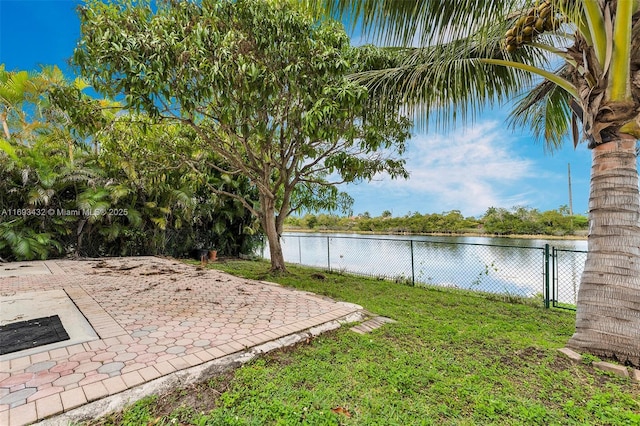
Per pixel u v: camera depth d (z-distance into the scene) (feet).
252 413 6.00
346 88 11.90
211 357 8.27
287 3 12.35
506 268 17.79
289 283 20.03
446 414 6.08
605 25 7.79
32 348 8.73
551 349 9.01
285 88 14.19
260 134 15.29
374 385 7.14
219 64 10.75
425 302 15.40
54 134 28.71
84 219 28.89
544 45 9.55
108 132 19.17
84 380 6.97
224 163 31.94
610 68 7.89
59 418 5.71
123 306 13.19
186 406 6.29
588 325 8.58
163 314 12.12
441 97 11.96
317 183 25.30
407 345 9.61
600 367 7.82
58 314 11.98
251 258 36.99
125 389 6.68
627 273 8.11
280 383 7.18
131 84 10.75
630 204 8.20
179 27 11.46
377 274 22.66
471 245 19.71
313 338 10.07
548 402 6.52
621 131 8.16
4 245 25.84
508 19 9.79
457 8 8.00
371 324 11.71
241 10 11.65
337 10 8.85
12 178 26.68
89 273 21.18
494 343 9.70
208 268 25.54
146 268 23.77
